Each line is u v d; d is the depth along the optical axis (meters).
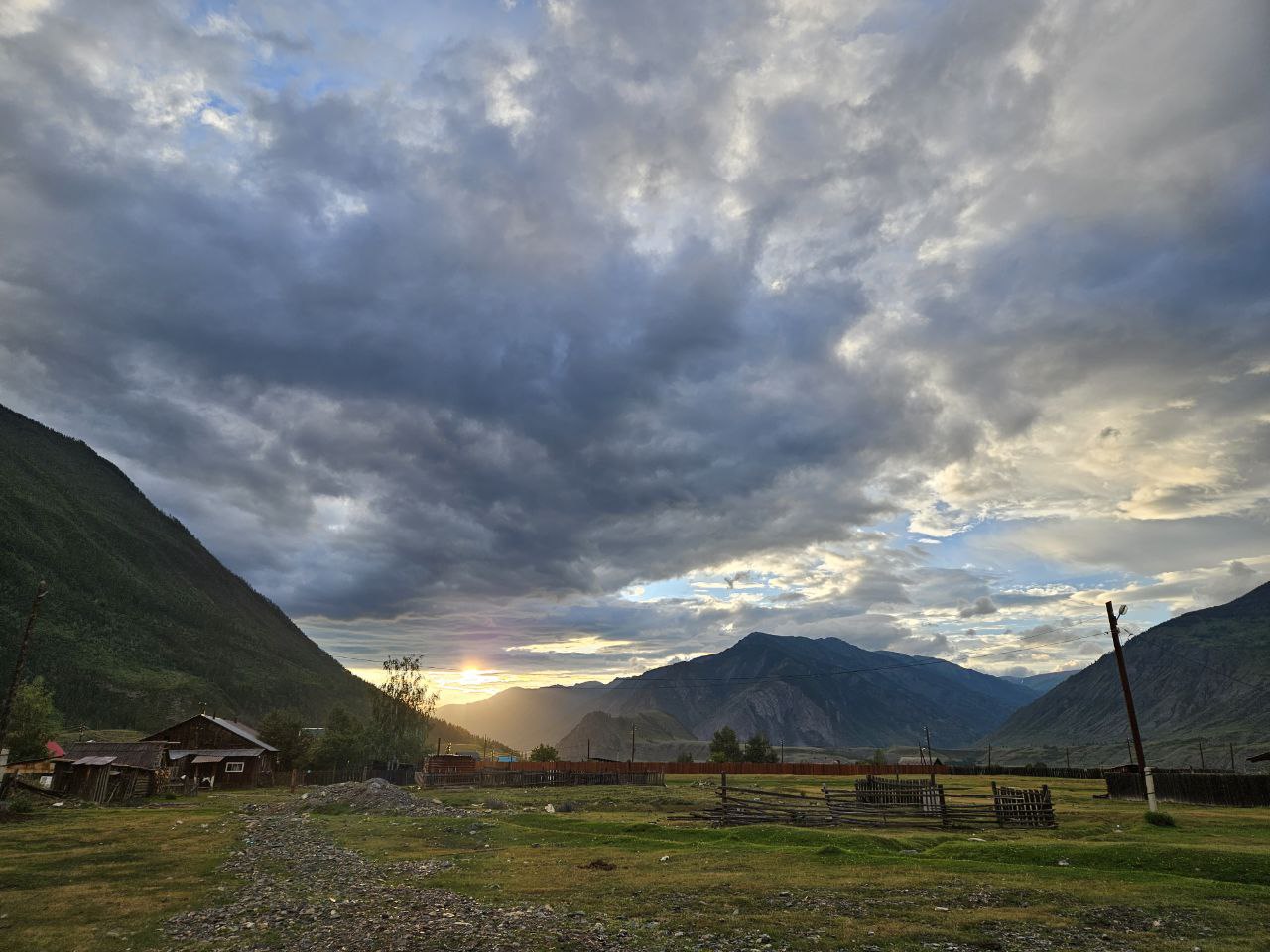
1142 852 27.09
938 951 15.43
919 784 48.34
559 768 124.81
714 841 34.53
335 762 113.62
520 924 17.36
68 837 33.75
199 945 15.56
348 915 18.34
